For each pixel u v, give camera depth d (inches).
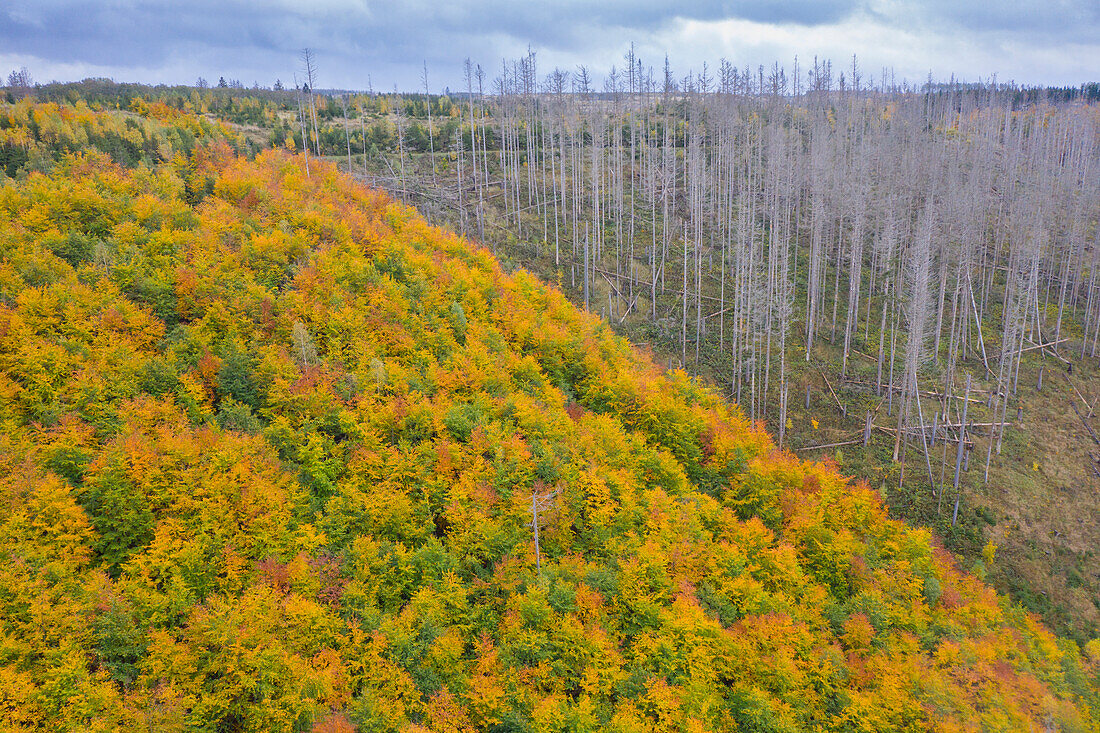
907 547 1884.8
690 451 2146.9
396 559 1461.6
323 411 1758.1
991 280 3110.2
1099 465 2357.3
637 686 1332.4
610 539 1640.0
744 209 3201.3
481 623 1396.4
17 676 1077.1
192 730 1114.1
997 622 1743.4
